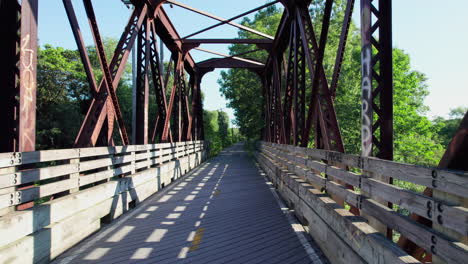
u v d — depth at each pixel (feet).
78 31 17.34
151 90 100.32
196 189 28.66
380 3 9.81
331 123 16.67
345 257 9.50
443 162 6.43
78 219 13.42
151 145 27.25
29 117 11.94
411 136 75.05
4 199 9.30
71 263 11.14
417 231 6.19
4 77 11.56
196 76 65.92
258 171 45.55
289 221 16.96
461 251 4.79
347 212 10.36
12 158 9.79
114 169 18.61
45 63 77.30
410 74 80.23
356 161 10.07
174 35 42.68
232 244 13.16
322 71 18.01
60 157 12.69
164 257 11.71
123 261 11.32
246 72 91.76
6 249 8.82
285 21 33.47
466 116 5.95
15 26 11.75
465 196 4.86
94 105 18.90
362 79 10.02
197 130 69.15
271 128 55.62
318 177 14.76
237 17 36.22
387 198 7.66
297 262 11.18
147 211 19.65
